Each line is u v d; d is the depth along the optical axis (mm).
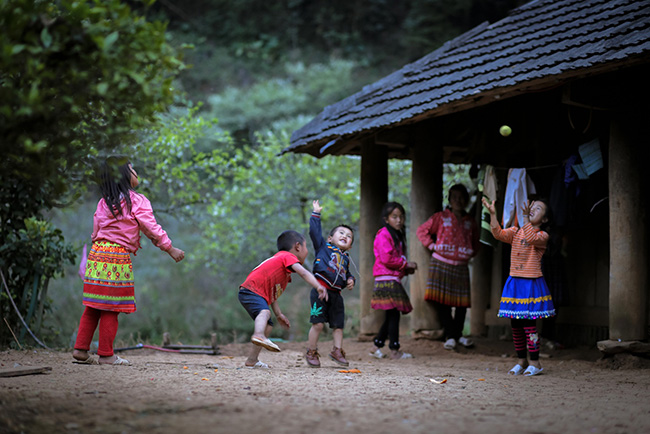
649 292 6043
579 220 7113
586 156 6668
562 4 7594
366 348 7777
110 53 3004
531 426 2996
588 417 3330
